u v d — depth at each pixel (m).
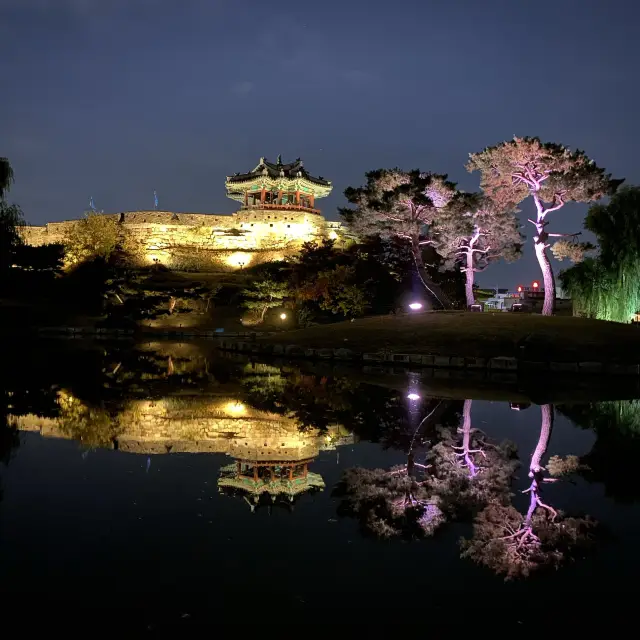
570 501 11.31
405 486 12.12
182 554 8.51
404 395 23.89
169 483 11.86
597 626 6.83
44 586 7.48
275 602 7.21
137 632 6.49
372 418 19.12
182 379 28.72
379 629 6.66
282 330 68.94
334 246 85.75
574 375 30.17
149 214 99.38
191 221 100.19
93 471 12.63
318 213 102.69
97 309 72.94
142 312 71.69
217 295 77.06
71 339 59.53
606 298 43.53
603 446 15.64
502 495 11.62
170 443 15.38
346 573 8.05
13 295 65.50
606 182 43.53
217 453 14.43
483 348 36.09
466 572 8.19
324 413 19.92
